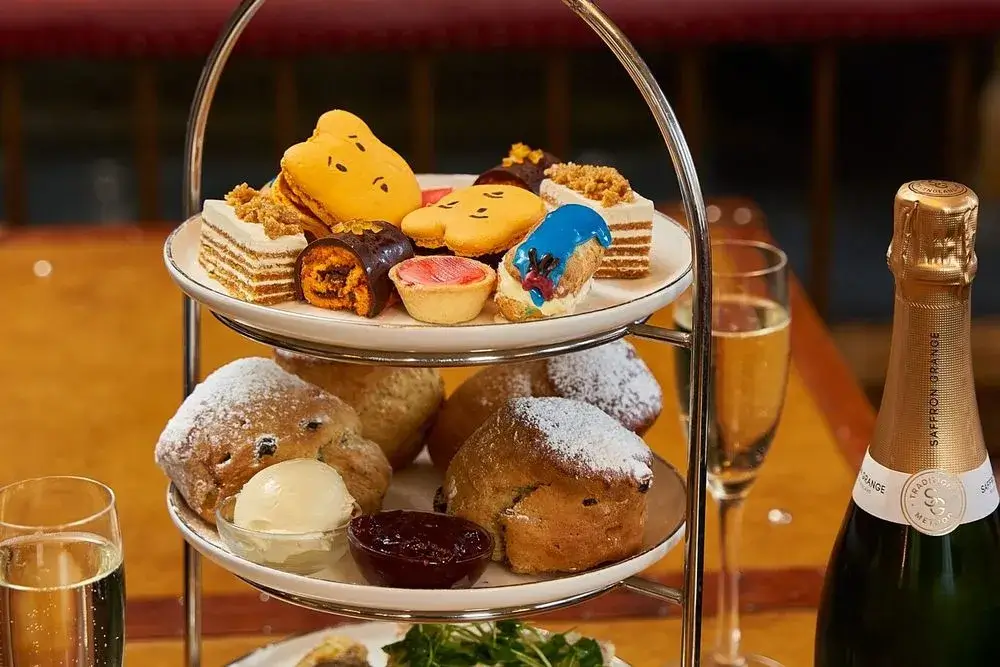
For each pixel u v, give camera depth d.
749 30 3.02
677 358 1.40
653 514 1.26
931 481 1.18
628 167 3.54
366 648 1.32
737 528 1.37
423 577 1.17
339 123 1.26
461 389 1.33
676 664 1.34
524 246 1.17
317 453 1.25
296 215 1.21
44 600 1.17
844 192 3.61
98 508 1.22
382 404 1.30
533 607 1.17
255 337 1.17
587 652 1.28
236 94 3.44
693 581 1.19
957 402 1.17
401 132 3.47
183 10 3.00
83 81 3.49
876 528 1.21
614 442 1.22
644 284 1.23
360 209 1.22
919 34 3.05
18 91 3.03
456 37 2.96
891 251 1.15
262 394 1.26
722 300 1.35
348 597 1.16
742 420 1.35
